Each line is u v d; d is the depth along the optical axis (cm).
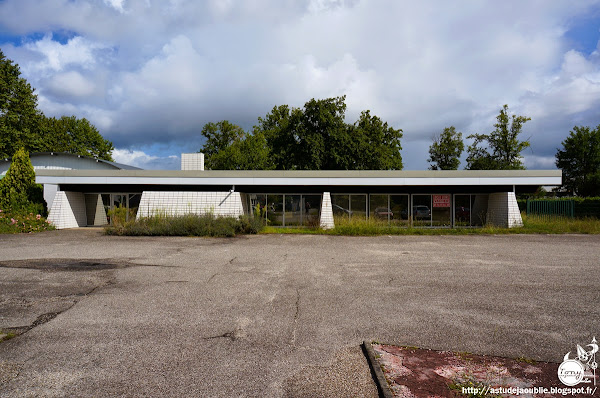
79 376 351
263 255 1093
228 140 4459
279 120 4097
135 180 2034
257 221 1891
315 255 1098
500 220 2123
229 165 3678
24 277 766
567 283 729
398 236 1698
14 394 318
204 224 1711
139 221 1777
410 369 362
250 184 2045
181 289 674
